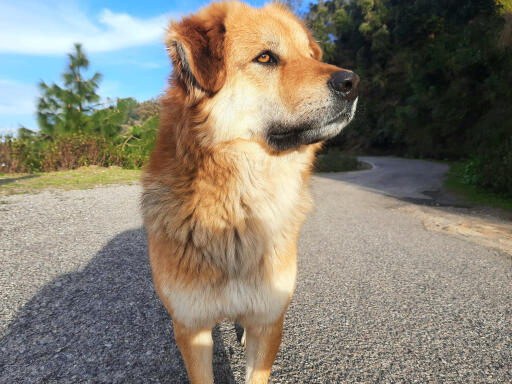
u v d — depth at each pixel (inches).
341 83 16.9
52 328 21.8
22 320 22.5
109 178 85.9
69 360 18.9
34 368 18.2
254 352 17.3
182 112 16.5
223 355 20.7
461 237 46.9
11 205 53.8
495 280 31.7
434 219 58.4
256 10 19.1
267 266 16.5
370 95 359.3
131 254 34.8
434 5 308.5
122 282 28.4
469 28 214.4
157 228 16.1
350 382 18.1
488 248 41.9
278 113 17.3
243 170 16.7
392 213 63.9
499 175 83.0
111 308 24.3
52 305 24.5
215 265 15.8
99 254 34.6
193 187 15.8
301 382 18.0
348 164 199.5
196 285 15.6
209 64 16.2
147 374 18.1
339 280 31.2
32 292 26.2
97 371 18.2
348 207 69.7
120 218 49.0
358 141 375.9
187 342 16.2
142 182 17.5
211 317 16.1
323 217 59.1
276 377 18.4
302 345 21.2
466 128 240.1
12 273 29.4
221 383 18.3
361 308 25.9
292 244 17.6
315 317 24.5
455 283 30.9
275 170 17.6
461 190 93.2
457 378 18.5
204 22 17.4
